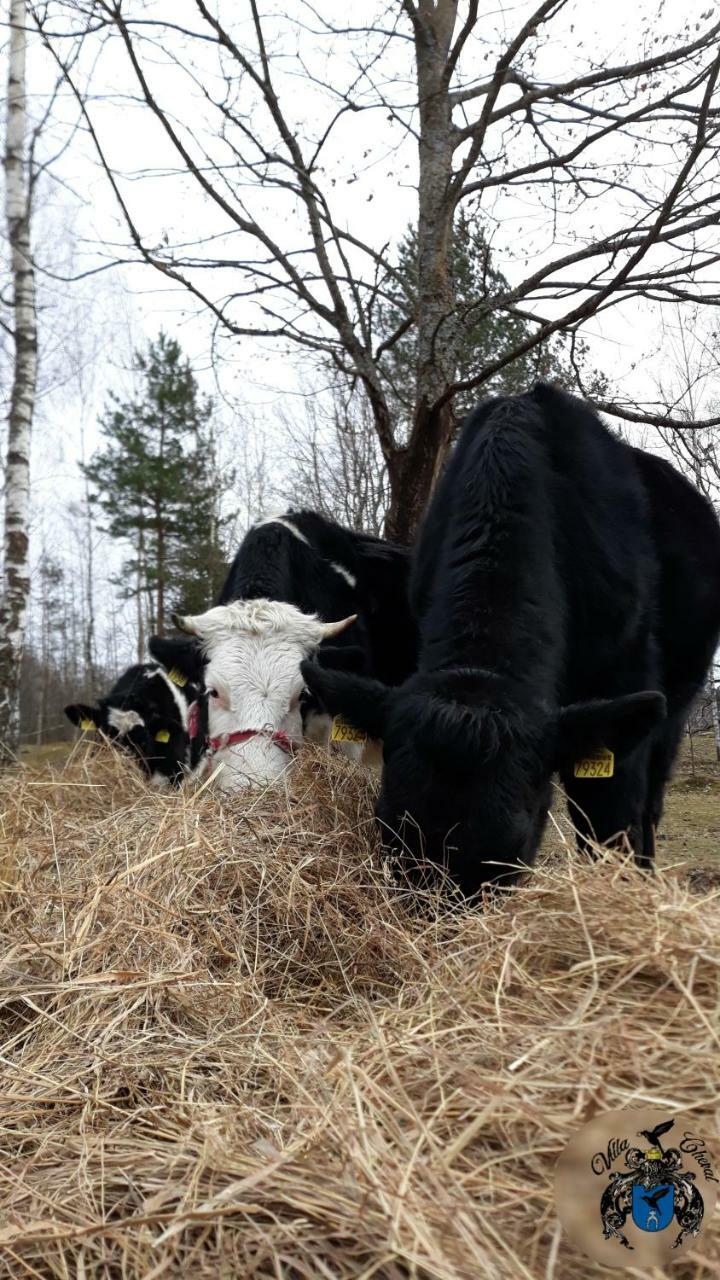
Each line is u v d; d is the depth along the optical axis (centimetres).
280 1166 66
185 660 184
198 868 119
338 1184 63
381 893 118
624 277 209
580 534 146
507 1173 63
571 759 118
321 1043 87
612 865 100
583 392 256
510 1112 67
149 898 110
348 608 209
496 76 247
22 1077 85
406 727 116
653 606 160
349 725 126
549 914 92
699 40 221
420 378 265
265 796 145
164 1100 83
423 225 268
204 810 135
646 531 164
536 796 117
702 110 186
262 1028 94
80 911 110
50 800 194
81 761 228
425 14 271
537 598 129
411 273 320
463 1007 84
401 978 104
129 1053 89
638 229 219
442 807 111
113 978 97
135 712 263
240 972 108
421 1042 80
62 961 101
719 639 195
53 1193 70
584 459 155
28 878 125
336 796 150
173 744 255
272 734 161
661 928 83
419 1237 57
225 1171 68
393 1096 72
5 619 332
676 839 261
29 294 347
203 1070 88
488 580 129
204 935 111
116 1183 71
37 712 1603
